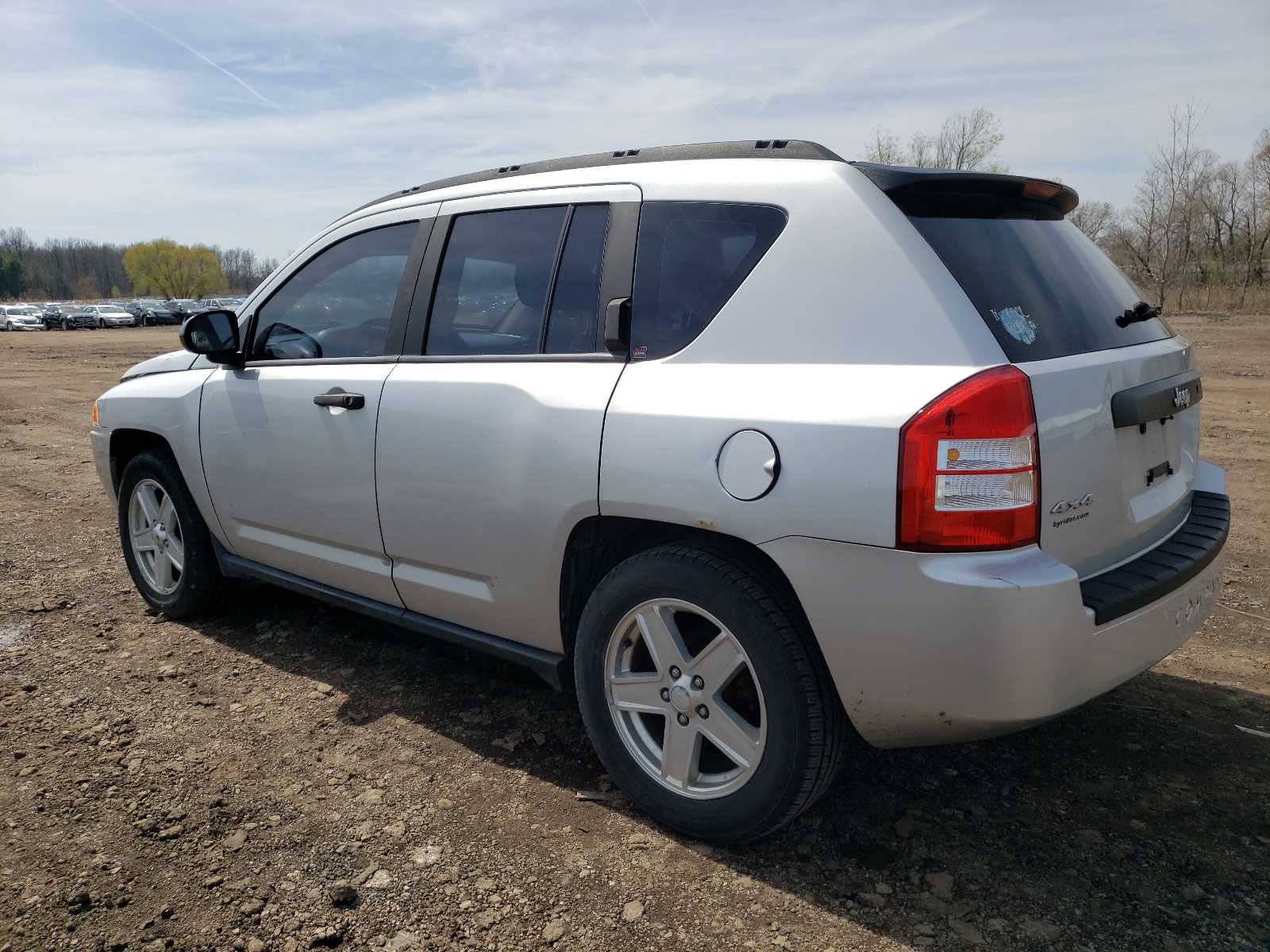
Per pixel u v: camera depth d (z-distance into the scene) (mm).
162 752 2898
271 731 3049
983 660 1917
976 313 2035
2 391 15109
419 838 2434
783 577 2217
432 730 3057
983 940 2020
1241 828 2426
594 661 2520
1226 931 2033
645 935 2051
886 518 1957
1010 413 1929
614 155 2758
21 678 3467
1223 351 16531
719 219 2416
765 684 2172
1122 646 2102
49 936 2061
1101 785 2646
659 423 2299
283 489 3363
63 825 2492
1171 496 2508
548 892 2207
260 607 4262
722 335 2320
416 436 2865
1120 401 2215
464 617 2928
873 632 2014
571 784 2711
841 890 2199
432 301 3010
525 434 2582
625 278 2545
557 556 2559
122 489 4188
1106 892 2178
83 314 54344
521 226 2838
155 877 2271
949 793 2625
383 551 3068
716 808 2316
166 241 144875
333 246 3412
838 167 2287
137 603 4336
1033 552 1972
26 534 5652
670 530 2438
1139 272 35625
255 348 3584
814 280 2211
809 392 2107
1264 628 3822
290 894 2203
